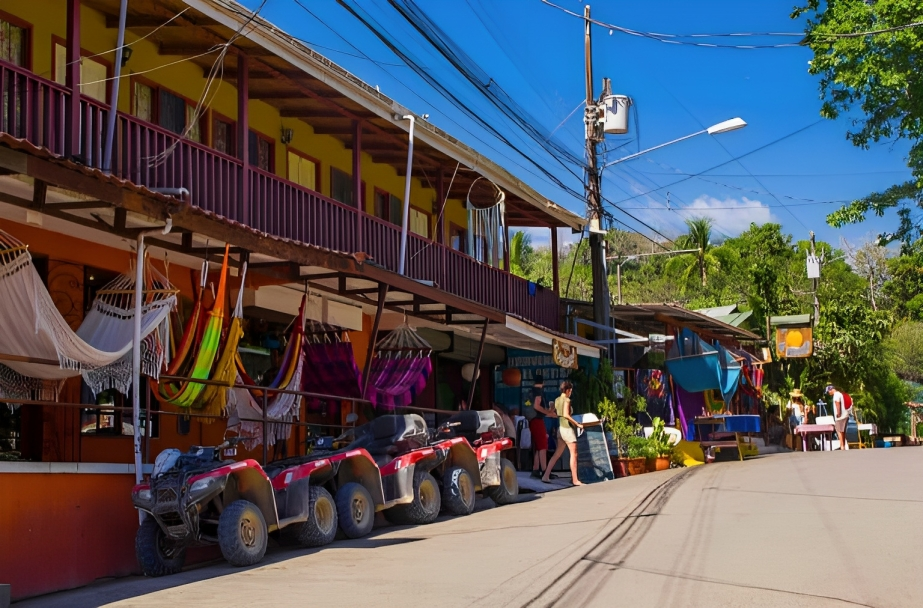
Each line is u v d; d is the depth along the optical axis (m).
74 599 8.88
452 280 19.98
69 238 12.55
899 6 22.98
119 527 10.71
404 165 21.34
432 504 13.46
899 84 23.58
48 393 11.91
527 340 21.98
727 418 23.92
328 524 11.38
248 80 15.69
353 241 16.66
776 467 18.39
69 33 11.33
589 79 23.48
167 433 14.11
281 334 16.77
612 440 20.34
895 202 26.88
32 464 9.77
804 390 34.44
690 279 54.19
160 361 11.38
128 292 11.64
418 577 8.48
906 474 15.24
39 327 9.98
